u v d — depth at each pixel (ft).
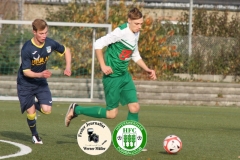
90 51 191.31
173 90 179.42
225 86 182.91
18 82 79.20
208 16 219.00
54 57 184.85
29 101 79.10
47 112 79.46
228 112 154.51
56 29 193.67
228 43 203.00
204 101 179.42
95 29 177.78
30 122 79.56
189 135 97.35
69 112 78.38
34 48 76.48
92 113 77.00
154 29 197.36
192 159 69.26
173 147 71.77
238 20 217.77
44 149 74.38
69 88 176.04
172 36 198.29
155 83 180.34
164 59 196.75
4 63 185.26
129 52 75.15
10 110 139.44
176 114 142.51
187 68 198.80
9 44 187.32
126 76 75.66
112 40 74.13
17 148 74.90
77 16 199.82
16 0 215.92
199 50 200.44
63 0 233.55
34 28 75.36
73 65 189.57
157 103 178.40
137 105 75.31
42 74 74.84
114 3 202.08
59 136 90.43
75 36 192.65
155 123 117.70
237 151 78.43
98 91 178.19
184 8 237.86
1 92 173.37
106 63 75.41
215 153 75.56
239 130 108.27
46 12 228.02
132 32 74.69
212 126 114.83
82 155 69.67
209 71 201.16
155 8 238.89
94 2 201.67
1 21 160.25
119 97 75.72
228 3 234.99
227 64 202.49
